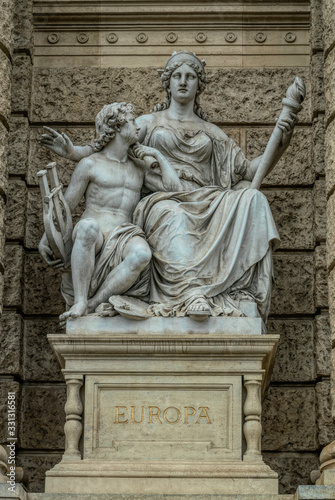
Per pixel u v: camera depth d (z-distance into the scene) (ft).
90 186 49.57
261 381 46.01
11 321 54.13
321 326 54.39
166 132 51.52
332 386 48.47
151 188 50.37
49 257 48.75
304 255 55.93
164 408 45.55
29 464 53.06
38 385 54.13
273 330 54.90
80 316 46.68
